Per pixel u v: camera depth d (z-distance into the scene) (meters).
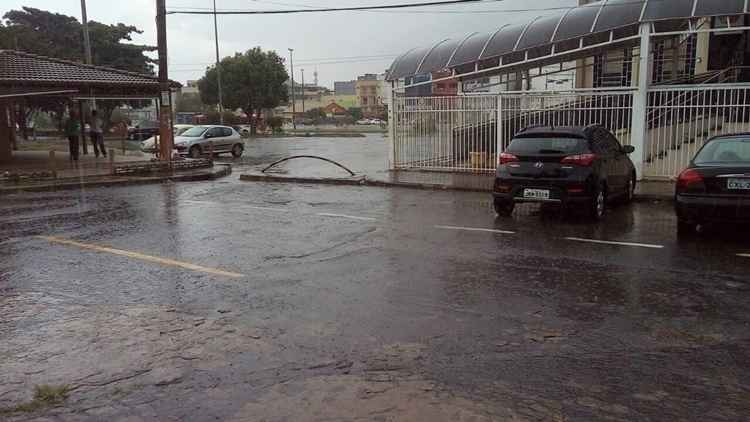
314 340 4.75
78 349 4.66
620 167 11.39
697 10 13.49
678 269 6.84
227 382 4.04
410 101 18.05
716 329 4.91
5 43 42.72
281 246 8.29
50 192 15.26
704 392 3.82
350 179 16.30
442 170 17.70
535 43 16.25
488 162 16.88
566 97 15.60
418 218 10.63
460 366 4.24
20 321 5.32
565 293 5.95
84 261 7.52
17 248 8.34
